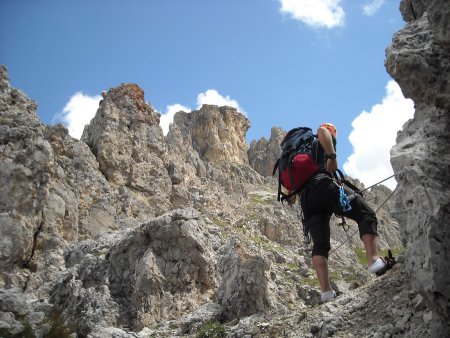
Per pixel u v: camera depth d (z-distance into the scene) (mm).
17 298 11727
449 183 6875
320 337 9070
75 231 28938
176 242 20797
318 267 8242
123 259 20969
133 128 46594
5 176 24672
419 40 8281
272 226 46844
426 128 7641
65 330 11711
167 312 18734
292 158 8086
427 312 8008
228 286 16172
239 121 79188
